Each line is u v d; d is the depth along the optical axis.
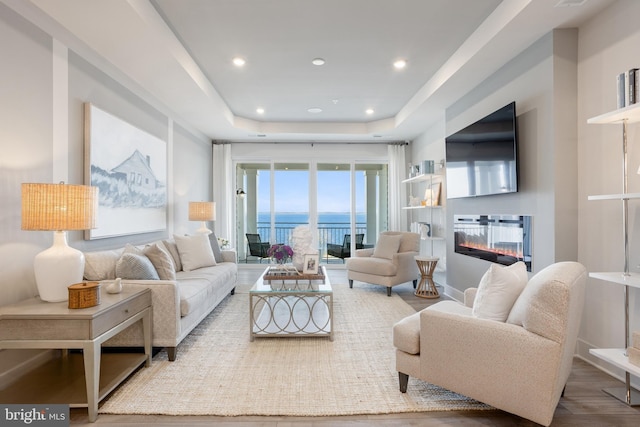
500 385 1.72
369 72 4.02
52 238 2.59
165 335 2.55
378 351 2.77
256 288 3.11
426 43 3.33
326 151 7.06
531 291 1.70
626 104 2.00
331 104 5.23
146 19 2.54
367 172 7.18
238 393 2.12
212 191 6.80
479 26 3.01
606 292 2.44
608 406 1.98
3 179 2.17
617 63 2.33
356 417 1.90
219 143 6.84
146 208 4.02
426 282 4.93
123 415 1.90
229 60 3.69
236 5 2.67
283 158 7.05
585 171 2.62
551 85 2.71
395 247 5.02
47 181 2.52
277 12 2.77
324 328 3.26
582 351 2.63
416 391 2.15
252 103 5.18
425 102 4.47
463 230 4.20
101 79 3.19
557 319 1.58
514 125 3.06
